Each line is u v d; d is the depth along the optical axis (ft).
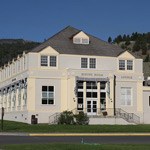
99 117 203.31
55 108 213.05
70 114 195.62
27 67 214.28
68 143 98.32
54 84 214.48
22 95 221.05
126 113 219.61
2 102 268.41
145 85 246.27
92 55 222.28
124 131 155.22
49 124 191.83
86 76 217.36
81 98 216.54
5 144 98.37
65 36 229.25
